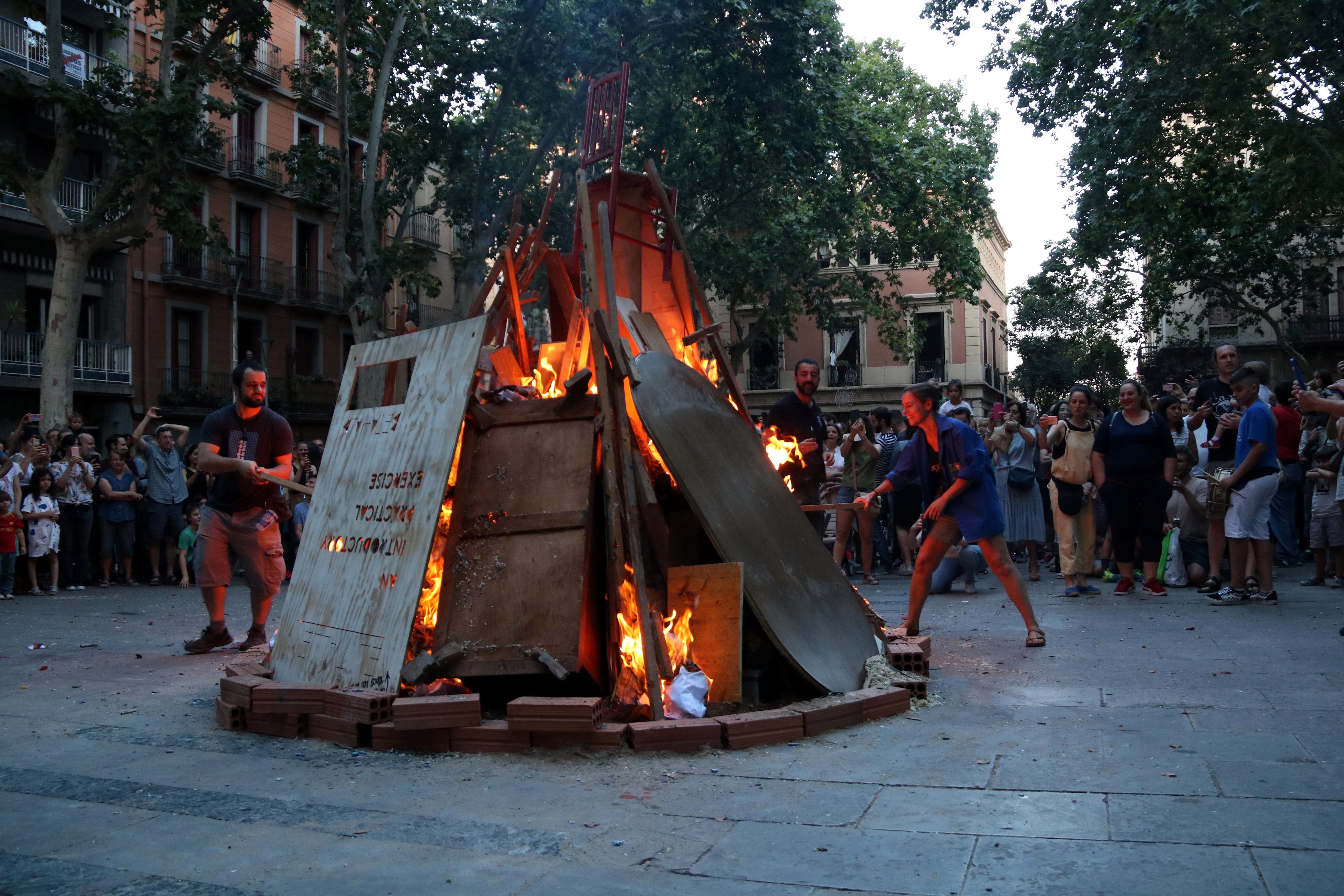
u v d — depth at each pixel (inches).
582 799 144.2
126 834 132.7
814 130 949.2
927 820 131.6
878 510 449.1
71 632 343.3
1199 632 280.5
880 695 190.9
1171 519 415.5
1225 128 791.1
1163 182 824.3
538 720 169.0
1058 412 493.0
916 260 1342.3
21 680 249.0
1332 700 192.4
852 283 1397.6
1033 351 2086.6
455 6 909.8
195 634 340.5
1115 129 774.5
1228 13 705.6
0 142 803.4
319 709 186.2
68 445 529.7
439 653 186.9
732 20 859.4
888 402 1798.7
